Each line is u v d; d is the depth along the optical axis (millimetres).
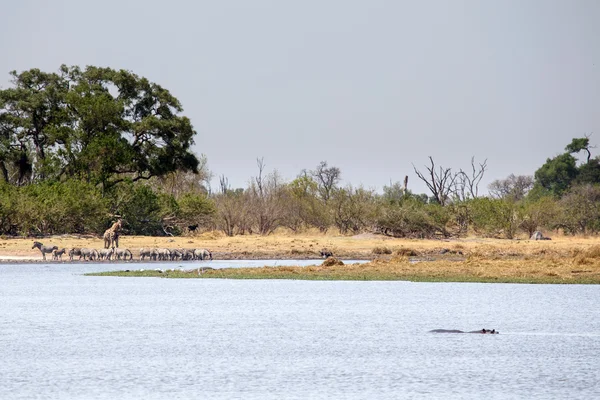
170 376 73125
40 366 77188
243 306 119500
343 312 113188
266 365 77875
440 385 69938
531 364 78312
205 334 95125
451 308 116875
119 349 85562
